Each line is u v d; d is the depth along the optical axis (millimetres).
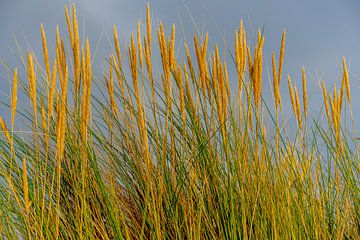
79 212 2791
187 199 3000
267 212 2932
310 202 3012
